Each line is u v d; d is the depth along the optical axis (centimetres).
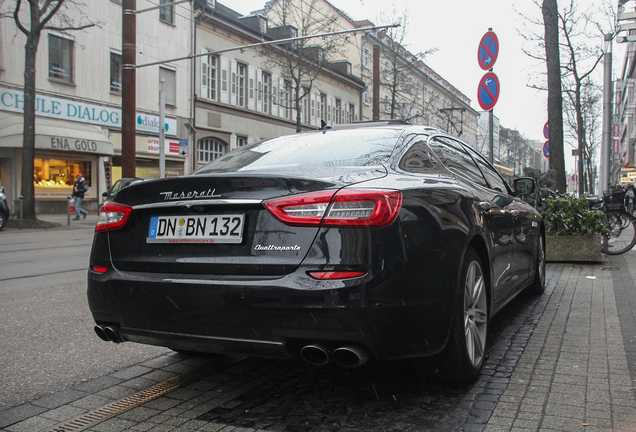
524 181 535
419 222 270
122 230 307
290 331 250
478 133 8444
